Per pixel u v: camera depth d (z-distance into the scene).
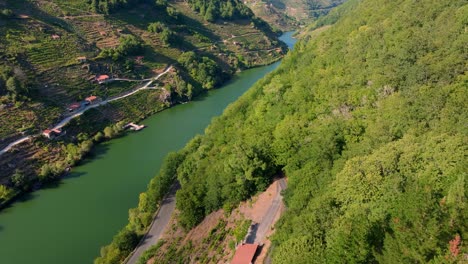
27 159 108.81
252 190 70.12
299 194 56.03
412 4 87.38
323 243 43.16
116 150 121.62
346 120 64.38
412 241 35.06
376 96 65.62
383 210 41.66
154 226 82.12
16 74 125.94
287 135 69.00
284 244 45.56
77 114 131.25
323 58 97.06
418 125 52.62
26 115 119.62
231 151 76.19
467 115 48.75
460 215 35.44
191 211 74.12
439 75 58.19
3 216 90.94
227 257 59.28
